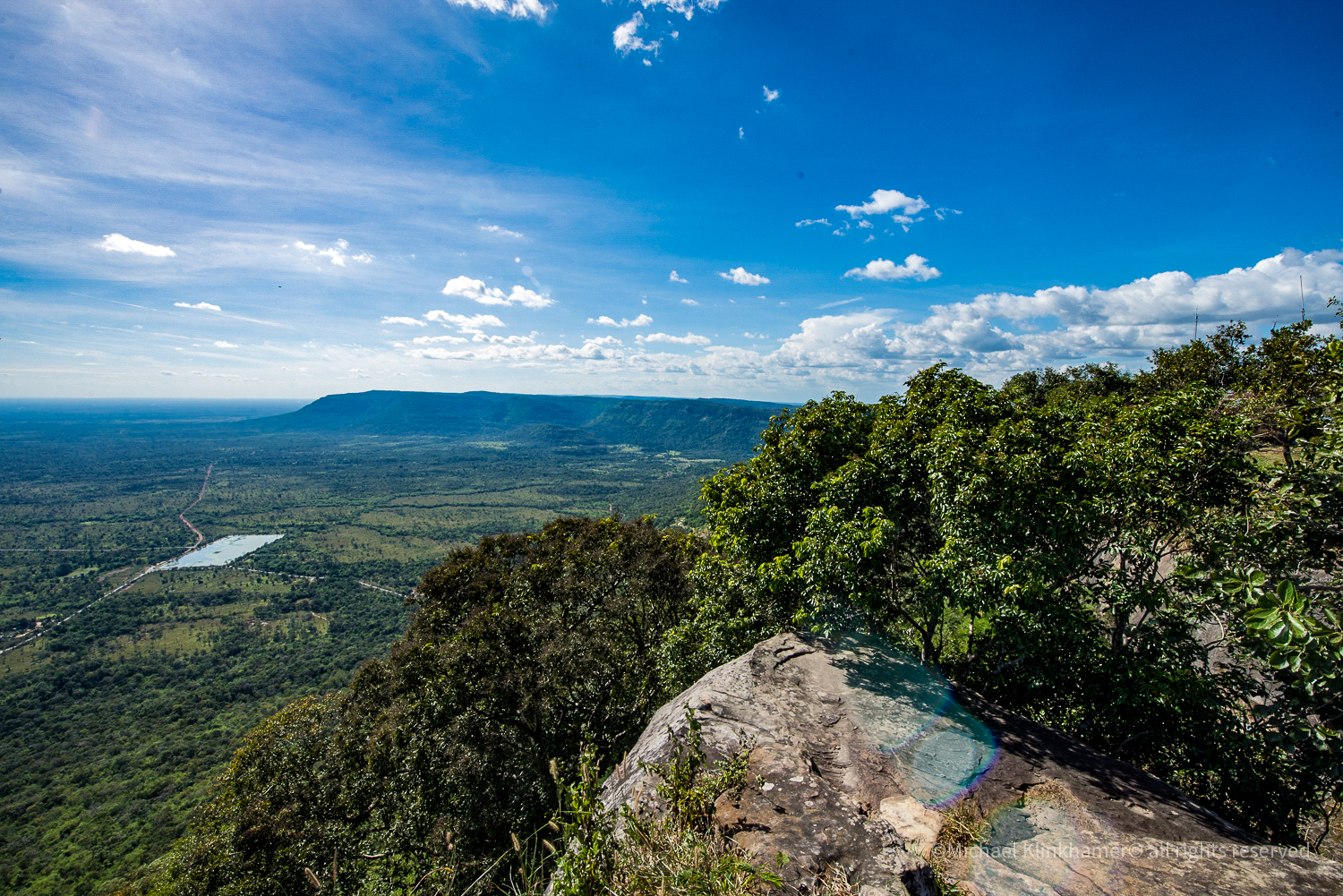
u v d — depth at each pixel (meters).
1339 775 5.52
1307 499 6.05
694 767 3.92
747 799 3.75
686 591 17.02
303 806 13.82
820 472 9.67
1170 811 4.89
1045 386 32.56
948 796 4.87
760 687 6.43
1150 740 7.63
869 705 6.14
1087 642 7.20
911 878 3.06
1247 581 5.25
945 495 7.57
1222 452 7.07
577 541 18.77
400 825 13.04
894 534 7.86
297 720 18.11
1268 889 3.84
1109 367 24.72
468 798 12.68
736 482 10.84
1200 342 16.95
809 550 7.84
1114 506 7.36
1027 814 4.73
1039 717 8.59
